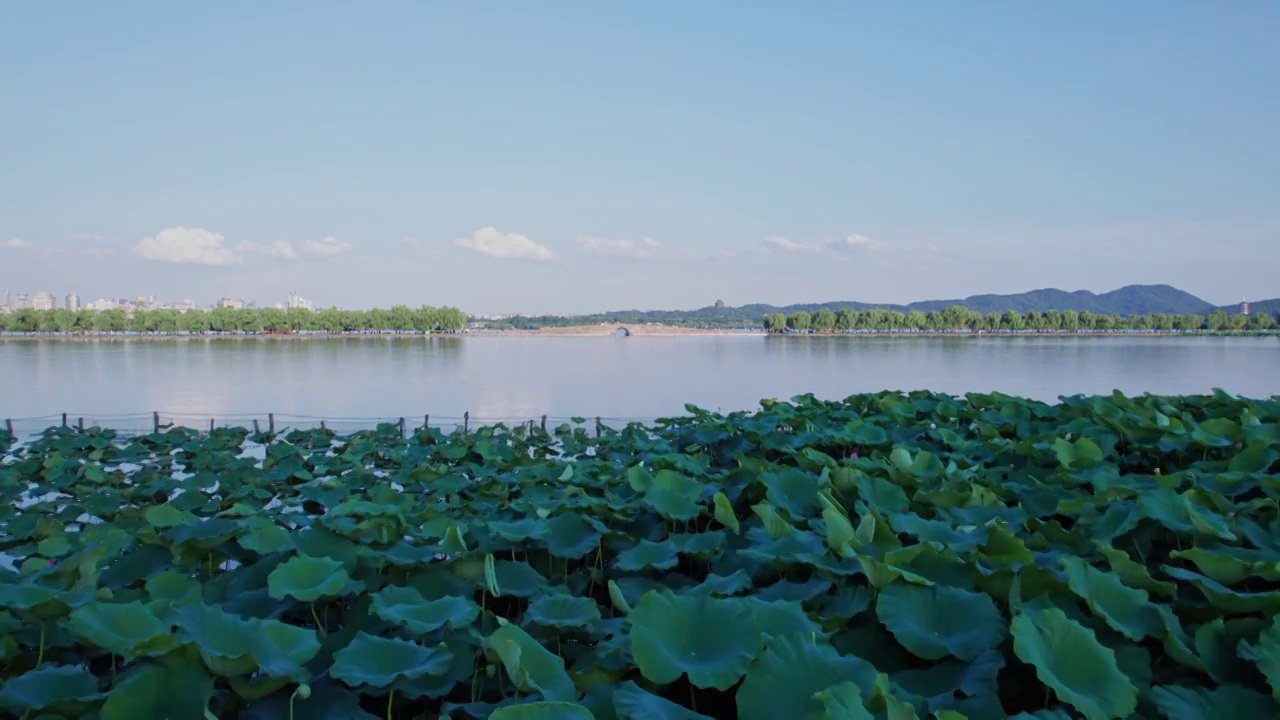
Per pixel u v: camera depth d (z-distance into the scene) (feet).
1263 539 17.26
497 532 17.85
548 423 71.56
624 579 16.71
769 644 11.14
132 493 29.40
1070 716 11.27
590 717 9.61
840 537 15.57
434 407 108.27
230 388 138.92
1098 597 13.39
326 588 14.60
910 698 10.98
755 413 41.01
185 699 10.84
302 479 32.35
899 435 32.04
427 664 12.17
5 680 12.78
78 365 197.98
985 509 19.45
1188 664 12.37
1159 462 28.43
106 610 12.26
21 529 24.16
